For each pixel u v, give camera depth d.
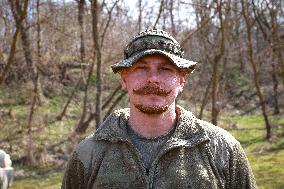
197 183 1.64
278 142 11.55
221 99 14.27
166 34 1.70
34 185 8.38
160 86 1.62
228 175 1.73
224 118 14.20
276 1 13.99
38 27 12.59
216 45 11.88
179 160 1.66
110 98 11.12
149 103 1.63
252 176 1.83
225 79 14.50
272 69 15.13
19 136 11.35
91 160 1.76
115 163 1.68
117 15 11.62
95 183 1.71
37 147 10.28
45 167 9.44
